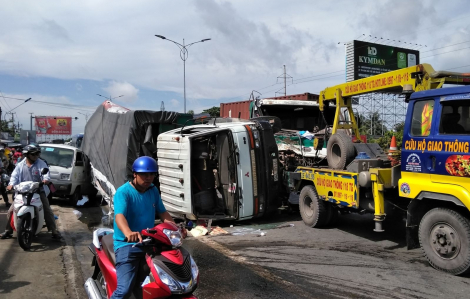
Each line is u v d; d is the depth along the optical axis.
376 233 7.64
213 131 8.19
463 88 5.09
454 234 5.12
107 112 11.69
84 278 5.14
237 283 4.97
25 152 6.52
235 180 8.15
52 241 6.93
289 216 9.50
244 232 7.79
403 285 4.86
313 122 12.23
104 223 8.82
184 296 3.08
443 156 5.27
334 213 8.04
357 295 4.56
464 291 4.64
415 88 6.62
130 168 9.05
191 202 8.14
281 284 4.93
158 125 10.02
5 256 5.95
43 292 4.60
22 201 6.30
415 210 5.86
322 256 6.13
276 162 8.71
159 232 3.05
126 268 3.22
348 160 7.43
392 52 42.12
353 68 40.25
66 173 10.72
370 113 38.59
